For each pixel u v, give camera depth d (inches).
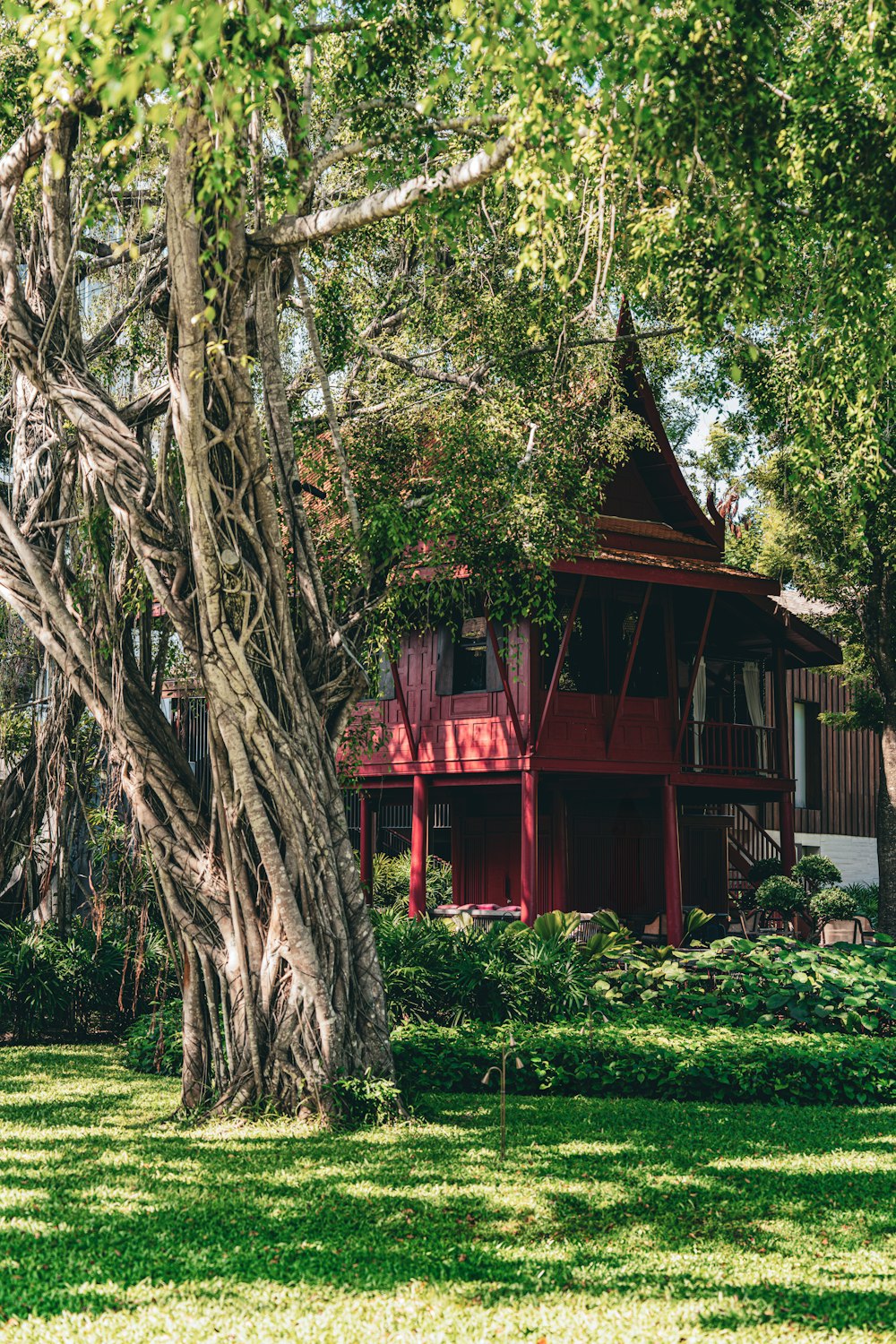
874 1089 436.1
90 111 333.7
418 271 546.9
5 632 586.2
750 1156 333.1
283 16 247.6
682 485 841.5
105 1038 550.6
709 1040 472.4
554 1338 190.9
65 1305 203.5
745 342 461.7
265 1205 267.3
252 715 347.9
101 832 487.8
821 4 343.6
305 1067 355.3
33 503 442.6
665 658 858.8
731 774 845.8
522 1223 259.0
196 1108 366.9
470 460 443.2
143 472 357.4
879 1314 207.0
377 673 438.3
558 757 745.0
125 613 372.8
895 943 711.1
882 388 398.6
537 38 262.4
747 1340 192.2
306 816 358.3
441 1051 441.1
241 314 337.1
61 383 367.2
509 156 291.9
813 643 909.2
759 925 922.1
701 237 337.4
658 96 287.1
